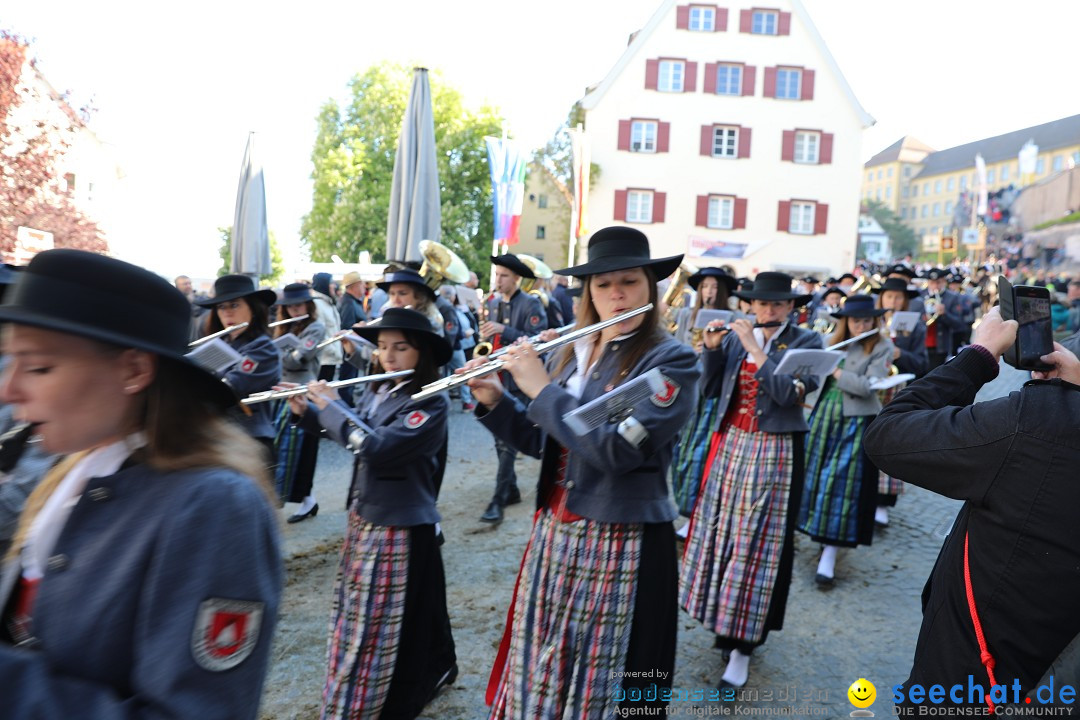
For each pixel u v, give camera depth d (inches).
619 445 83.2
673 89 1072.8
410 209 330.3
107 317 46.1
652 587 89.3
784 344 154.6
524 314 249.6
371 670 110.9
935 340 386.6
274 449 213.3
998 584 64.8
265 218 415.5
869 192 3846.0
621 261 91.4
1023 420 64.0
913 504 257.8
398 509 114.0
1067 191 1409.9
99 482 47.6
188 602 43.6
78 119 359.9
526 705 89.5
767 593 136.9
